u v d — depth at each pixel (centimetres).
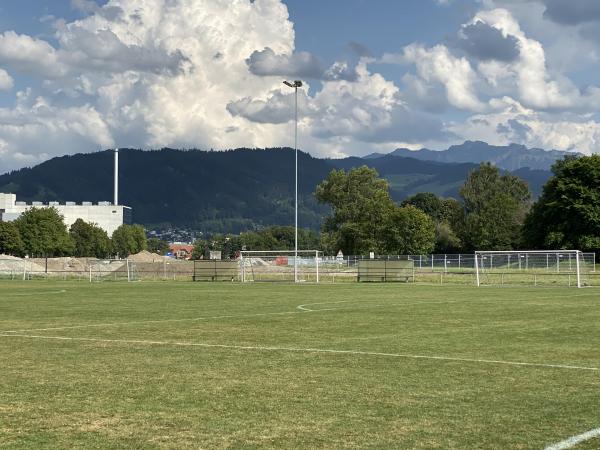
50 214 15025
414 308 2959
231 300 3538
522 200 14488
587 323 2273
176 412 992
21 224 14700
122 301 3484
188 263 7256
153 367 1391
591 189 8975
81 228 18888
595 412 994
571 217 9025
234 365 1414
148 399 1080
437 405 1037
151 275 7150
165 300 3550
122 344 1759
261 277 6656
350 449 812
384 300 3509
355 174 12125
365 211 11119
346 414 980
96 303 3334
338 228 12094
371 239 10931
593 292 4269
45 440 850
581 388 1164
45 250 14862
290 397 1094
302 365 1412
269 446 823
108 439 853
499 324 2250
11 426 916
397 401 1064
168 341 1823
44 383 1216
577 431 891
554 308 2938
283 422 935
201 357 1530
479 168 14600
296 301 3447
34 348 1688
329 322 2344
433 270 6531
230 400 1072
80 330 2102
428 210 16550
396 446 824
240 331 2066
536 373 1309
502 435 872
